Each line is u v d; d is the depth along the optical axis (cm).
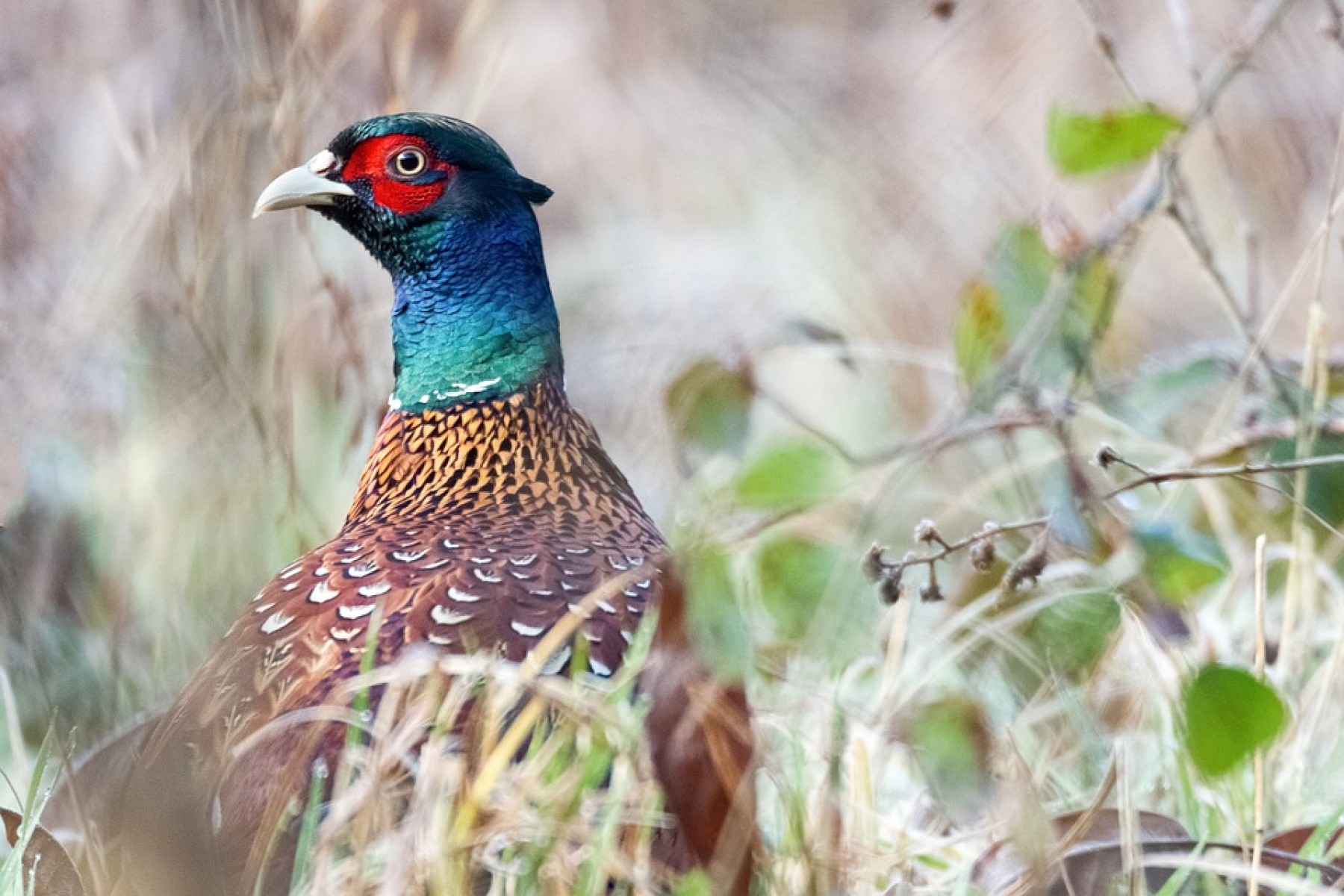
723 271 1331
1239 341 1102
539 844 605
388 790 614
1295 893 683
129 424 1030
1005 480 949
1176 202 930
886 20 1636
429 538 717
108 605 970
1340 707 820
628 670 635
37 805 740
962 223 1339
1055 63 1440
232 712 661
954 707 712
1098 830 714
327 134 1139
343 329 1013
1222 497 910
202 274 1037
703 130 1548
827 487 702
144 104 1127
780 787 660
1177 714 750
